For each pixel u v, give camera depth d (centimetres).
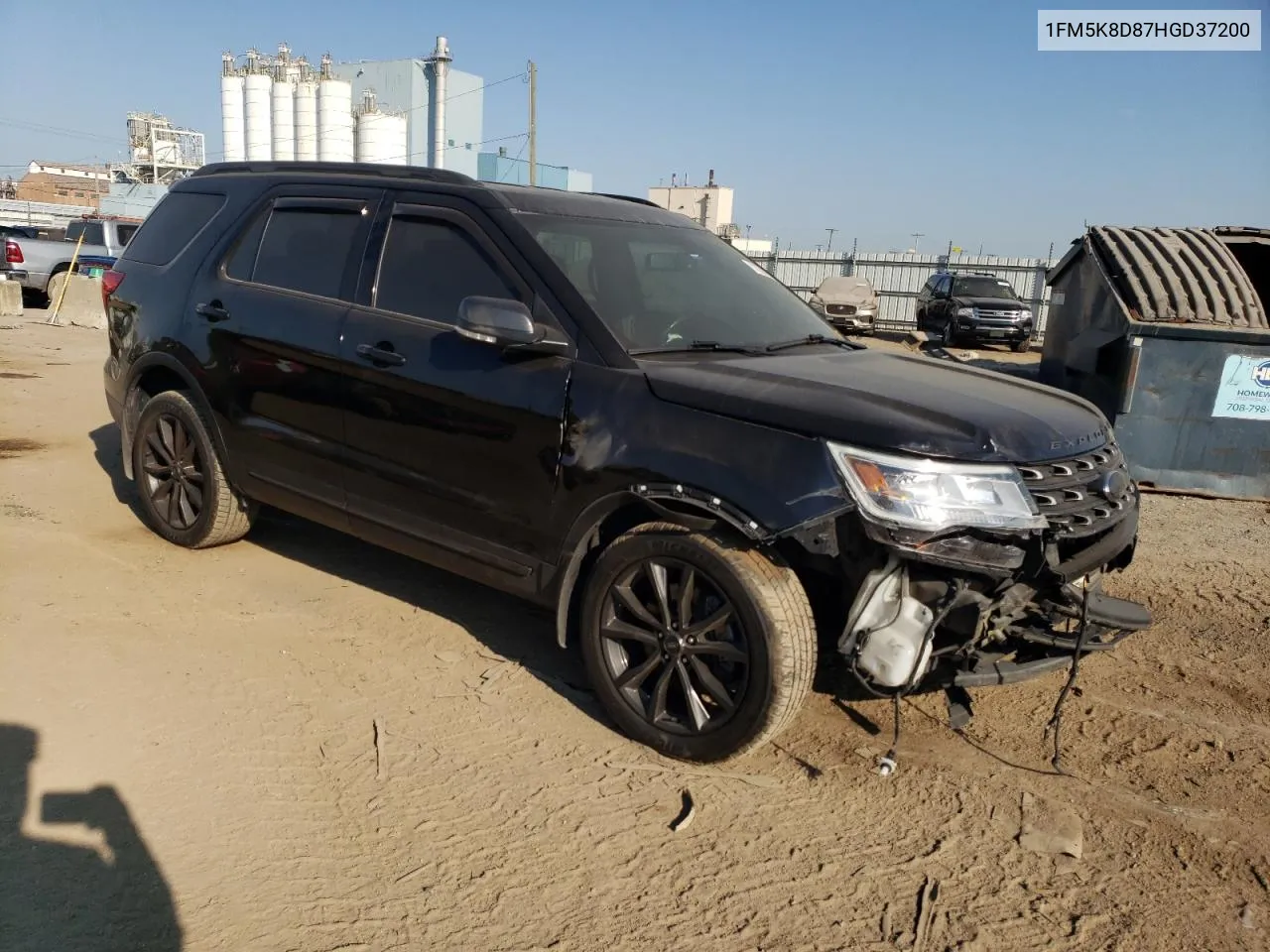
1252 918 274
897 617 305
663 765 339
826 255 3086
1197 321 816
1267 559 625
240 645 409
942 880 286
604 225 418
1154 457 827
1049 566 312
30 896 254
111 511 576
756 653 312
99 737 330
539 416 353
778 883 281
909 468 293
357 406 410
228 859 277
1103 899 280
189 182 545
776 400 317
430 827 298
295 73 4231
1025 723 383
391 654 411
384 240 424
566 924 259
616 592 346
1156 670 439
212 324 474
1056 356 1065
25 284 1970
